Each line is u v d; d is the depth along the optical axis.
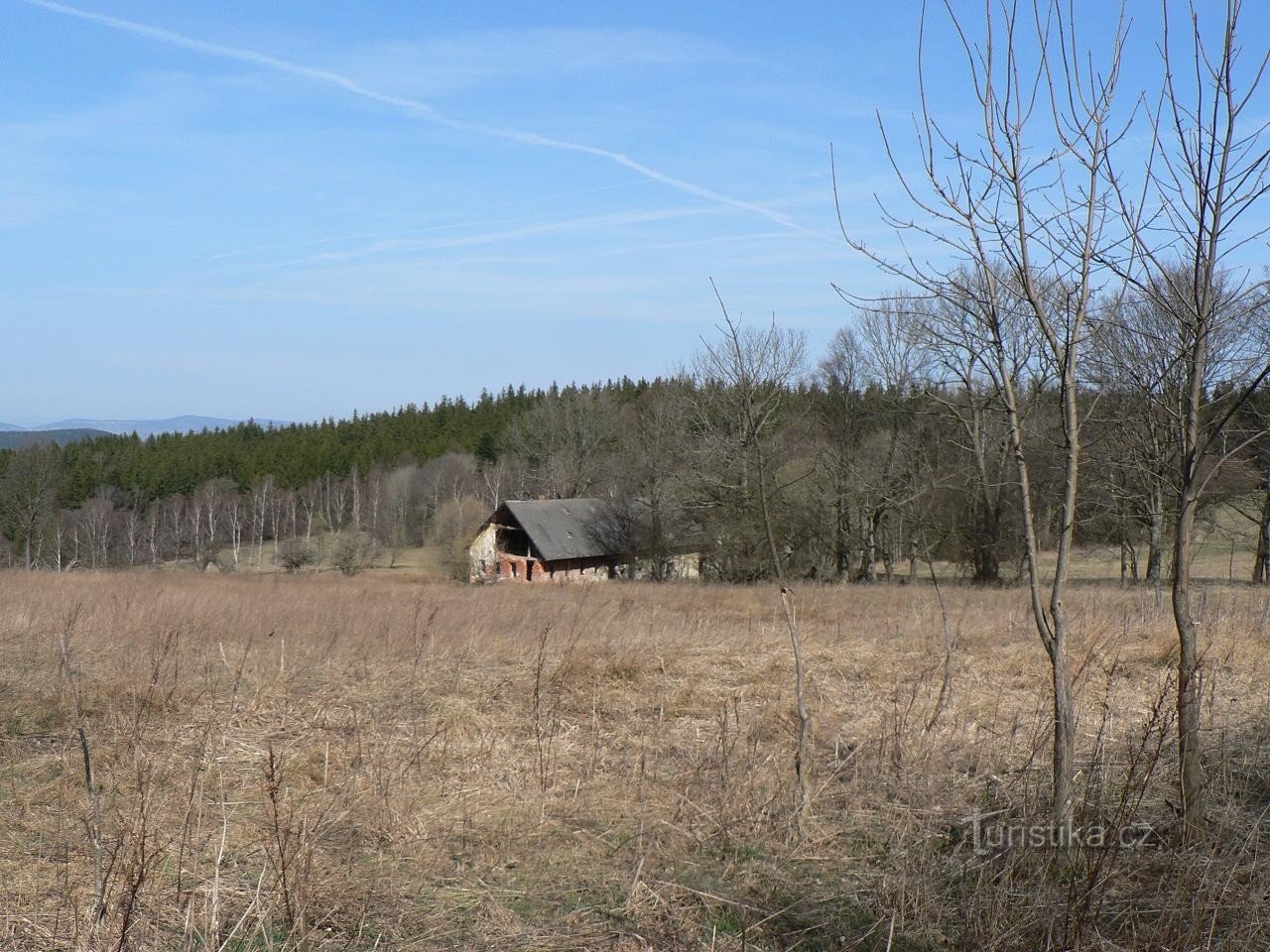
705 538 35.53
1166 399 5.47
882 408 32.78
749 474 28.08
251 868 5.00
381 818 5.56
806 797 5.66
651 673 9.91
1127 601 17.47
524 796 6.08
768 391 28.06
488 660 10.91
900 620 14.82
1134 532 24.34
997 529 24.56
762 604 19.47
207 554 55.88
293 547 53.00
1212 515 21.95
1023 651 11.27
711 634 13.17
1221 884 4.23
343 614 14.51
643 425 43.00
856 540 34.50
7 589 19.22
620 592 24.20
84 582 23.23
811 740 6.96
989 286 4.88
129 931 4.18
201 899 4.58
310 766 6.55
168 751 6.86
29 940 4.19
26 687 8.91
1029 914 4.15
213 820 5.65
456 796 6.04
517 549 45.78
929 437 30.45
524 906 4.72
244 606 15.62
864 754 6.69
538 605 17.73
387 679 9.65
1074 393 4.93
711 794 5.96
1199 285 4.75
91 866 4.93
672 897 4.77
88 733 7.36
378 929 4.42
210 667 9.90
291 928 4.30
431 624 12.33
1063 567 4.97
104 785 6.15
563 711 8.48
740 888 4.90
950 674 9.41
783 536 33.03
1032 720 7.62
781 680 9.70
